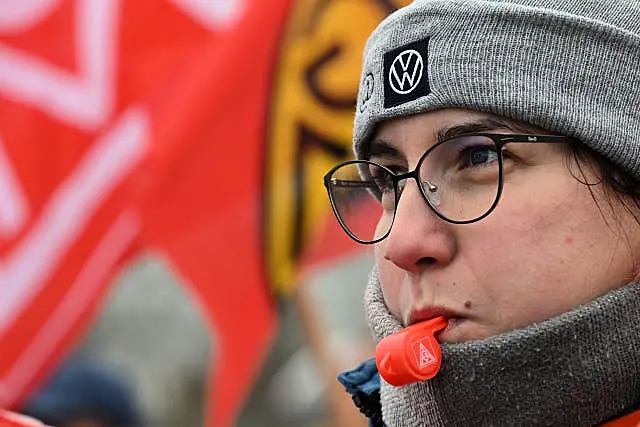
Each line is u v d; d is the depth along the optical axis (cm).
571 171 271
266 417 1139
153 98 591
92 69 602
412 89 283
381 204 309
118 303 1246
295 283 566
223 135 579
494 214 271
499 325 271
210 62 580
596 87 274
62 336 598
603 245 270
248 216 573
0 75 616
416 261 279
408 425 287
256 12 572
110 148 598
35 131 609
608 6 282
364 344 885
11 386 604
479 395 270
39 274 603
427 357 271
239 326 574
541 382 267
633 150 271
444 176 279
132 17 596
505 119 275
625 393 270
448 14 282
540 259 269
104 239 594
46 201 604
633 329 267
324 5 555
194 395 1232
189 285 582
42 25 612
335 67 554
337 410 725
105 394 709
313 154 561
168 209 585
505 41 276
